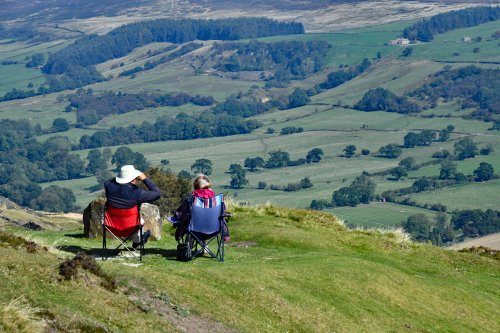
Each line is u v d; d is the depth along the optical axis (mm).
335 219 28109
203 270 15625
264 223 25625
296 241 23281
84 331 10633
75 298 11586
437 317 17719
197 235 17359
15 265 11844
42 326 10250
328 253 22031
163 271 15070
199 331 12469
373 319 16047
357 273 18328
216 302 14039
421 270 23359
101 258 16828
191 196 17328
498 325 18781
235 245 22938
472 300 20109
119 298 12367
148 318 12062
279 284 16016
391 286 18516
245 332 13164
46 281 11758
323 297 16297
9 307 10164
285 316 14625
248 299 14789
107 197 16438
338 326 15000
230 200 29328
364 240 25391
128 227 16516
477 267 25188
